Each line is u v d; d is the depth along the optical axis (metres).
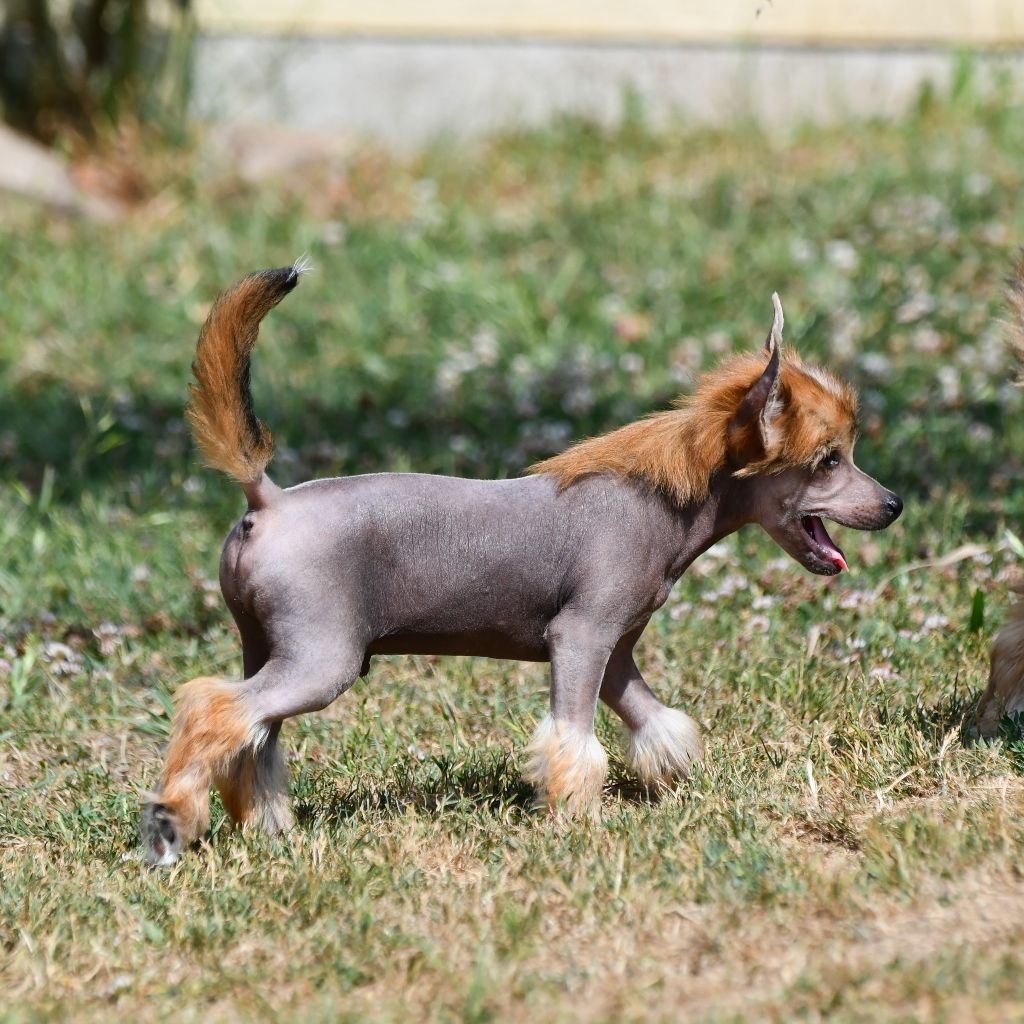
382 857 7.95
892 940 6.69
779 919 6.93
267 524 7.90
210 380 7.80
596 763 8.21
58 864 8.27
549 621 8.28
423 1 26.23
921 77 26.19
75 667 10.82
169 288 20.08
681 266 19.77
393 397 17.06
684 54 26.25
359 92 26.41
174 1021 6.46
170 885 7.75
